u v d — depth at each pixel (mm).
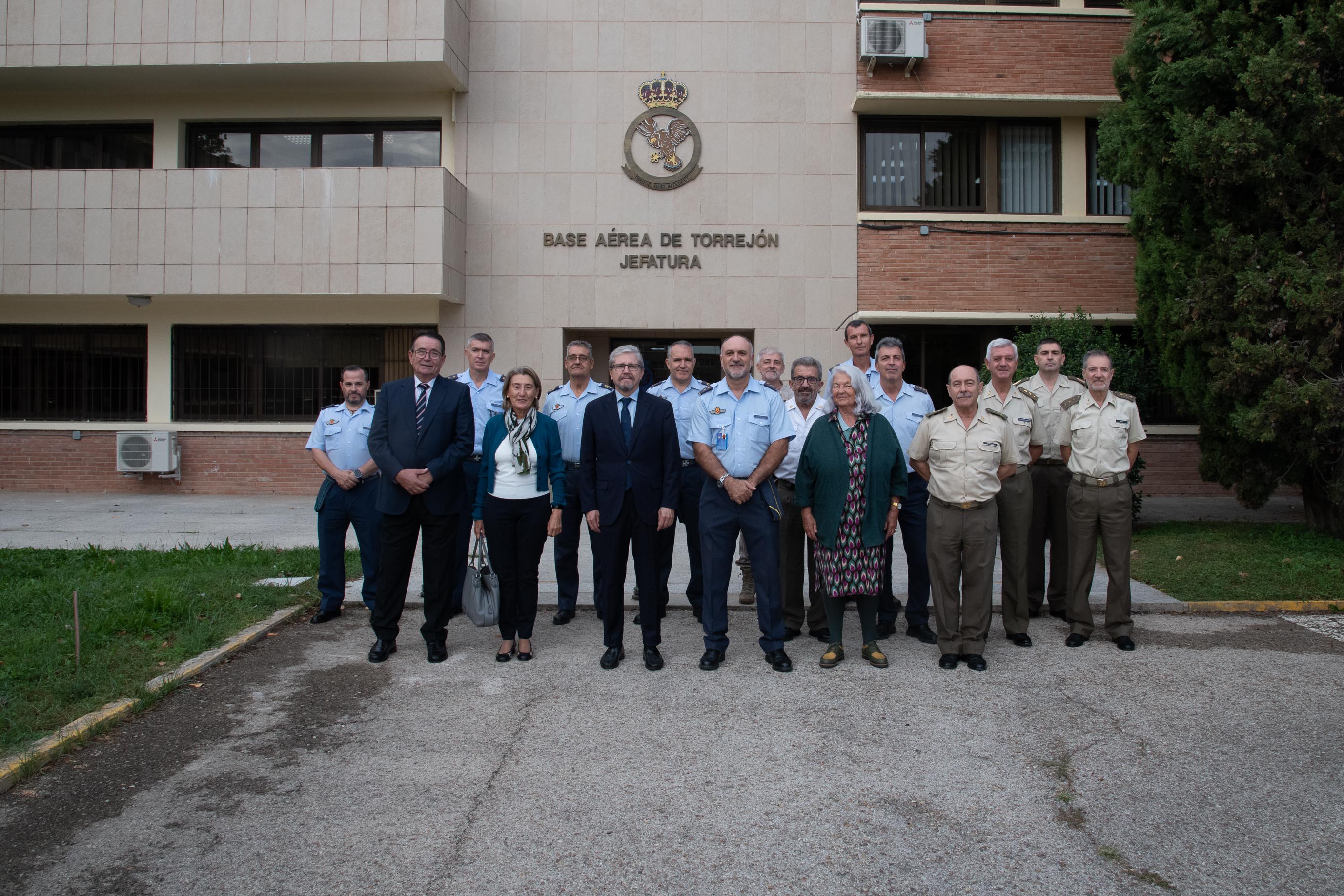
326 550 6836
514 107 14219
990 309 14039
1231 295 8773
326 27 13281
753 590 7387
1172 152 9133
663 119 14156
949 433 5734
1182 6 9266
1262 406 8383
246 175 13430
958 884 3180
